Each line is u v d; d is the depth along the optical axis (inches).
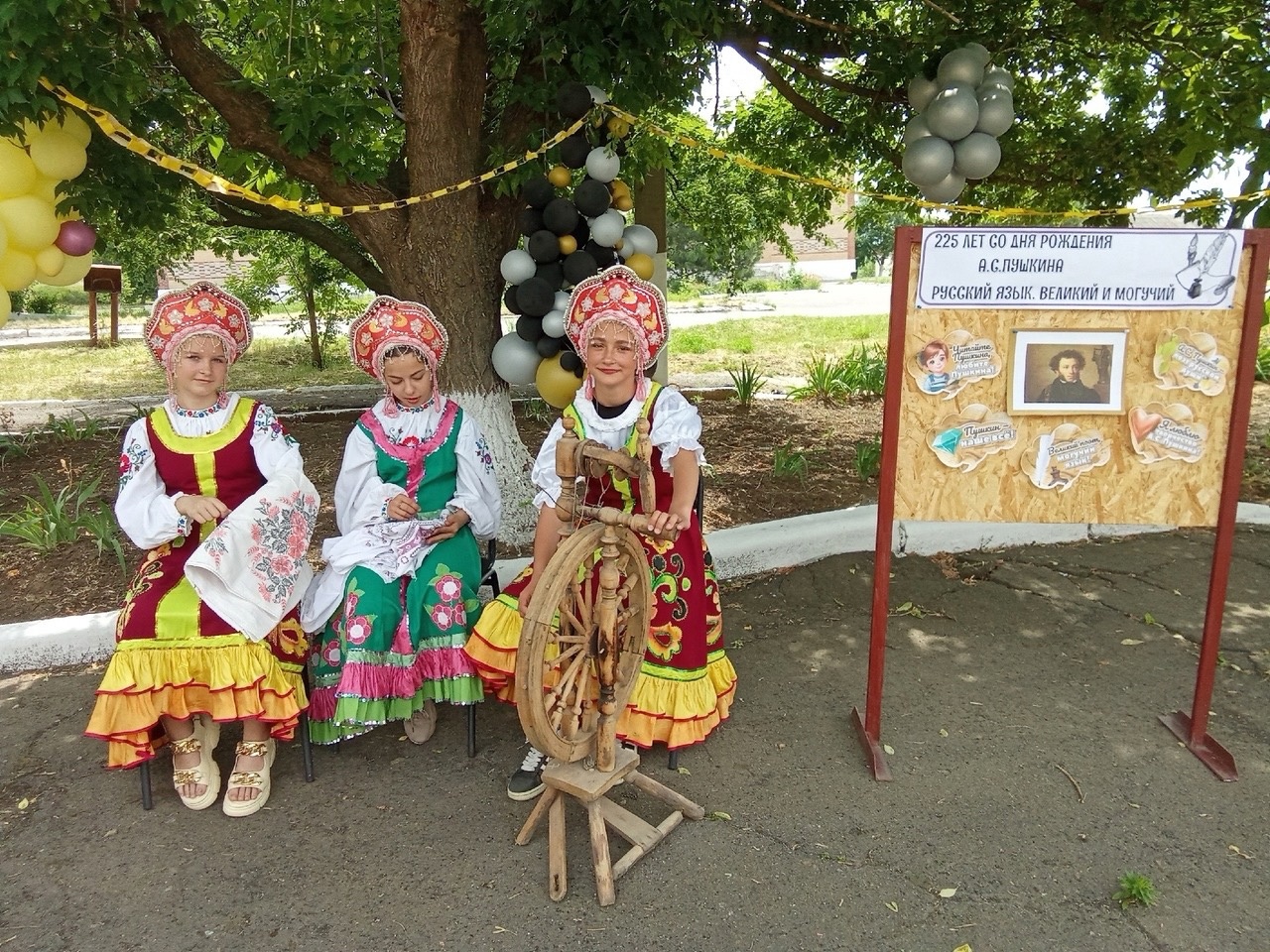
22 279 133.8
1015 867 94.7
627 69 161.9
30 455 257.0
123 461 107.9
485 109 196.1
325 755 117.5
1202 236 101.6
